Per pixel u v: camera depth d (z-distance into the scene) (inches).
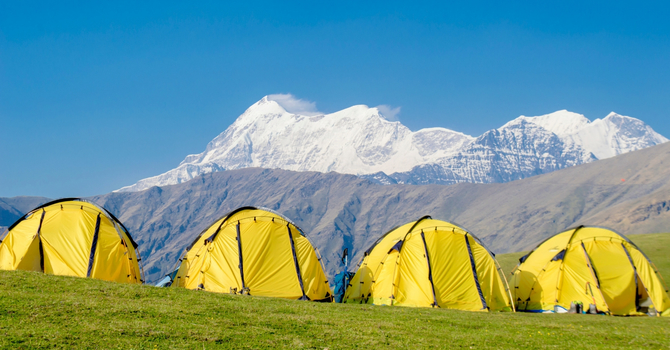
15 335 681.0
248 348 724.7
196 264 1386.6
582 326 1065.5
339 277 1545.3
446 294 1348.4
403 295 1373.0
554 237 1588.3
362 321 943.7
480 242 1448.1
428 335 878.4
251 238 1390.3
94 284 1007.6
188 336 746.2
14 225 1346.0
